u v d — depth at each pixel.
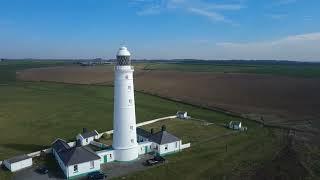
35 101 122.50
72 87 168.75
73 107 110.19
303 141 70.25
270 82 165.25
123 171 51.84
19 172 51.78
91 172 51.19
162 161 55.66
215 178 49.88
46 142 68.75
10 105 112.88
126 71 53.88
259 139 71.56
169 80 187.25
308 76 193.00
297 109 106.44
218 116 98.06
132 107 55.47
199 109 109.44
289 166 55.09
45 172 51.47
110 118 93.38
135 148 56.88
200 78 192.50
